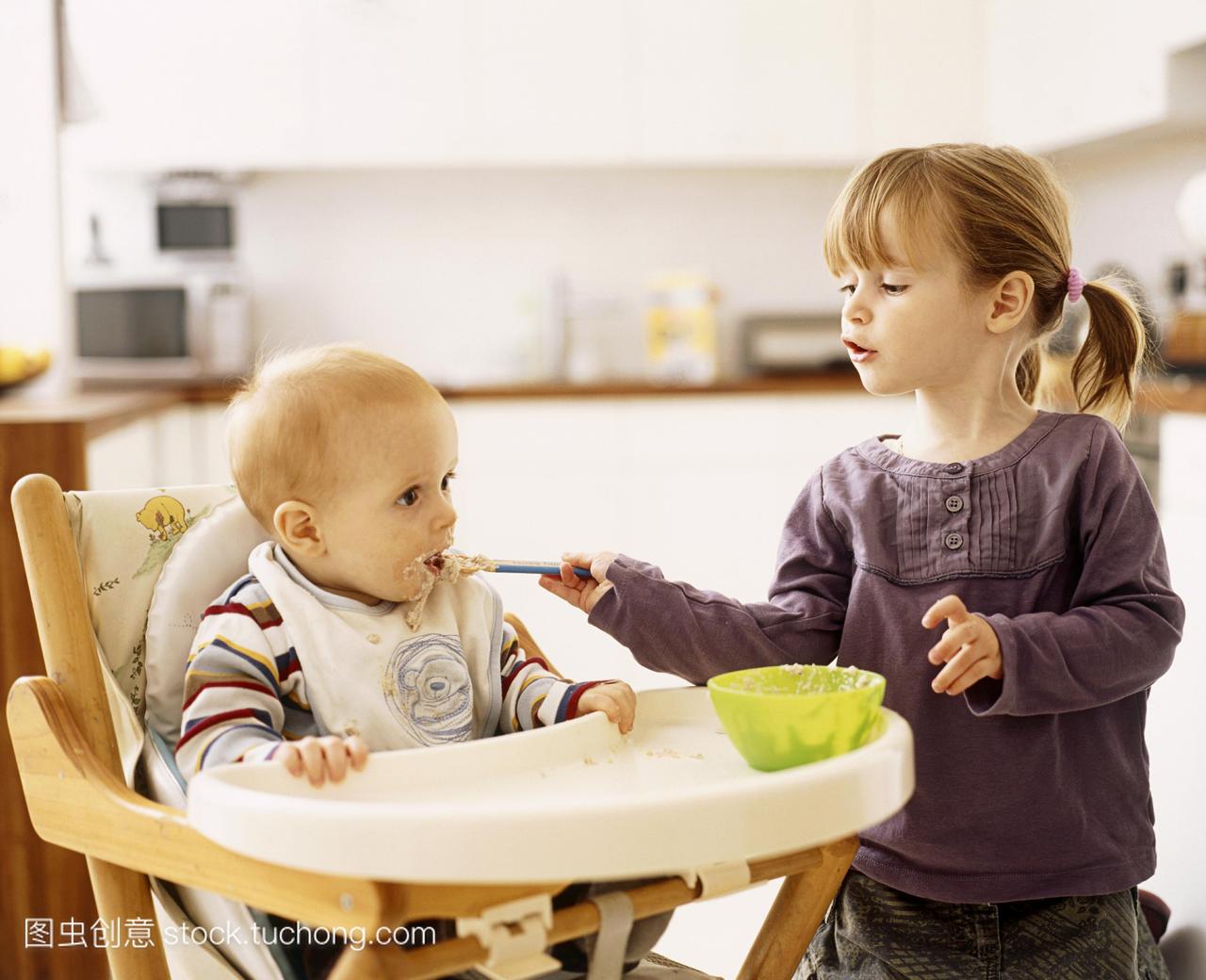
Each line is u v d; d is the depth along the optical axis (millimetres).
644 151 3527
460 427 3324
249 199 3824
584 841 665
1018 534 1042
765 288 4012
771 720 835
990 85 3645
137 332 3480
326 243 3854
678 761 911
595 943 834
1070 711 1004
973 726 1029
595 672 2537
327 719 970
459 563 1038
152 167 3443
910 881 1059
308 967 932
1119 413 1192
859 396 3414
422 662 1009
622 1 3492
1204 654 1236
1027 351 1217
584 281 3955
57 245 2959
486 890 760
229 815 709
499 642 1076
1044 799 1022
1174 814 1265
